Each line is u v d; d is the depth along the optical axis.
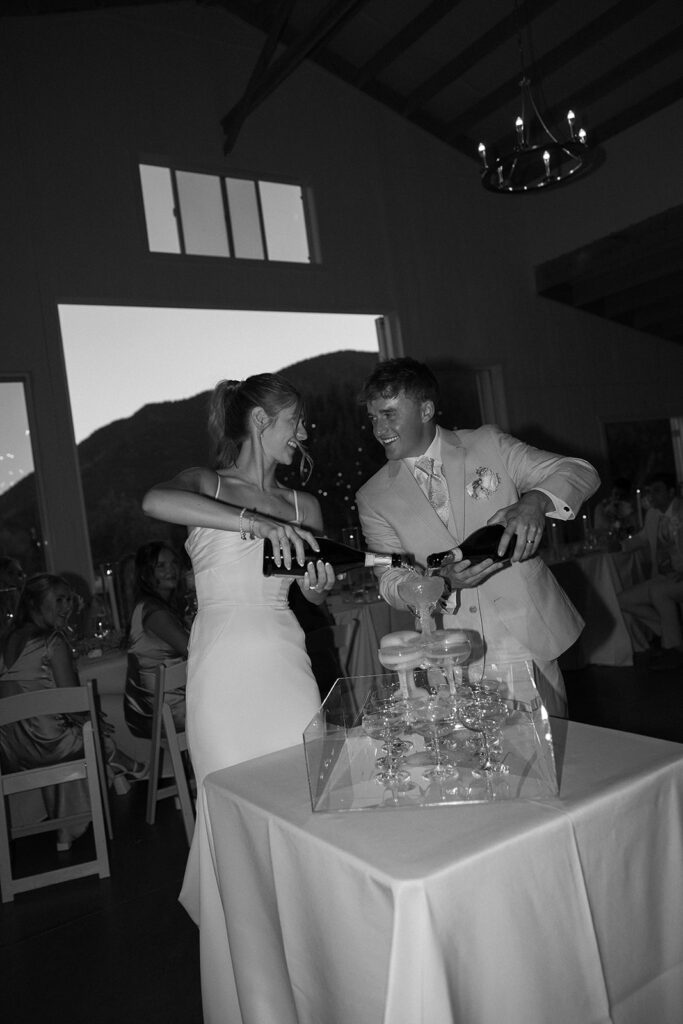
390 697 1.41
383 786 1.29
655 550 5.24
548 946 1.08
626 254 7.75
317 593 2.06
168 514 1.80
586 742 1.40
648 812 1.21
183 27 6.56
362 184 7.52
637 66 6.75
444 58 7.14
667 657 5.00
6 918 2.73
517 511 1.73
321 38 5.70
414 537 2.08
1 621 4.33
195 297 6.44
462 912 1.01
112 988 2.21
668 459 9.68
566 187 8.16
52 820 3.25
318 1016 1.22
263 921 1.39
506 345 8.37
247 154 6.82
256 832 1.33
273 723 1.81
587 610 5.26
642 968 1.20
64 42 5.98
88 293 5.94
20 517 5.74
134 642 3.97
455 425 8.05
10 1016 2.12
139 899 2.77
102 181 6.05
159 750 3.62
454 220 8.11
